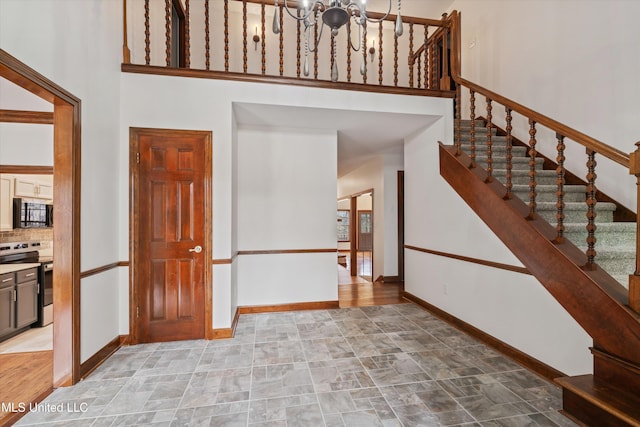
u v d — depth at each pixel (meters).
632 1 2.45
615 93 2.59
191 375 2.22
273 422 1.71
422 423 1.70
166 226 2.84
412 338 2.89
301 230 3.84
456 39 3.31
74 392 2.01
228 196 2.94
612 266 2.09
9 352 2.74
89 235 2.29
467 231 3.01
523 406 1.85
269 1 3.14
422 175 3.86
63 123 2.07
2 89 2.05
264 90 3.03
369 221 12.13
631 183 2.55
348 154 5.59
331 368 2.32
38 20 1.76
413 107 3.36
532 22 3.47
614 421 1.51
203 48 4.62
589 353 1.88
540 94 3.37
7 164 2.58
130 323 2.75
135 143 2.78
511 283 2.48
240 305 3.68
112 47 2.62
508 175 2.59
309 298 3.84
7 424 1.69
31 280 3.37
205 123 2.91
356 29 5.20
